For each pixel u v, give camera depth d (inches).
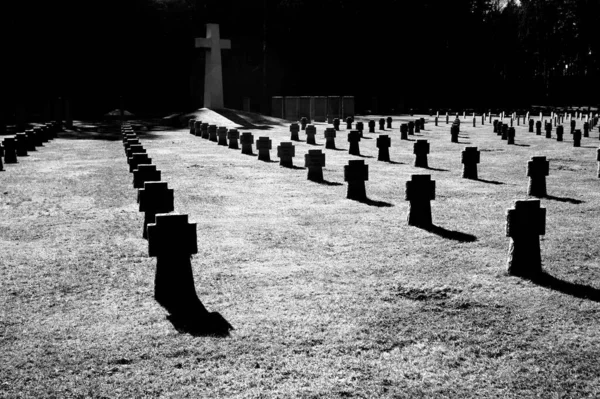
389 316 282.7
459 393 211.6
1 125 1600.6
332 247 410.0
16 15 2381.9
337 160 944.3
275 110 2418.8
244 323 275.3
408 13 3216.0
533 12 3937.0
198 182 706.8
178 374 226.8
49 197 607.2
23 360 238.4
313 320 277.9
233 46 2920.8
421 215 474.3
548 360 237.5
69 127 1815.9
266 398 208.5
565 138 1398.9
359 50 3110.2
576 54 3949.3
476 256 384.2
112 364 235.6
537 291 317.4
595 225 476.4
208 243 420.8
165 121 2049.7
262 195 619.5
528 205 342.3
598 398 208.5
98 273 352.2
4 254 394.6
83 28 2527.1
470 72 3516.2
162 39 2810.0
